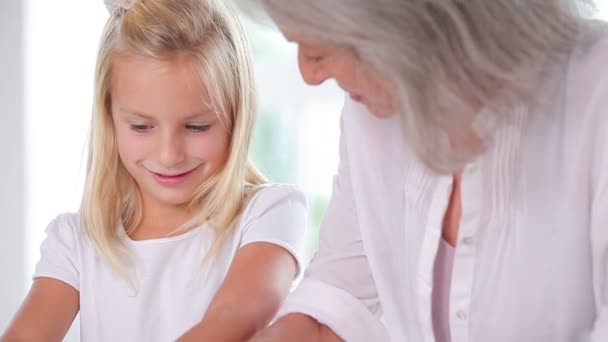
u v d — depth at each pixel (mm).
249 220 1430
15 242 2500
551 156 983
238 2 914
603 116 933
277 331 1183
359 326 1195
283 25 890
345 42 874
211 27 1366
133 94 1322
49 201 2527
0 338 1380
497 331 1039
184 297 1429
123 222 1483
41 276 1454
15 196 2490
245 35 1419
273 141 2521
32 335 1391
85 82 2539
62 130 2525
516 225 1004
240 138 1402
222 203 1424
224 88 1363
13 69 2445
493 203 1009
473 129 933
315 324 1206
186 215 1458
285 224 1412
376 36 857
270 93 2502
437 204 1065
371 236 1164
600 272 951
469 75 892
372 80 930
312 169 2520
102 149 1450
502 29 890
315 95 2484
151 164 1356
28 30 2438
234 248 1424
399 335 1167
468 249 1031
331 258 1245
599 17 1015
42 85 2482
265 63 2492
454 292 1049
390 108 964
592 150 949
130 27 1346
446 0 871
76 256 1464
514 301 1020
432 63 877
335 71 932
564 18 944
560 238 984
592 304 995
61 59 2506
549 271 997
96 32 2535
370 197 1165
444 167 915
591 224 954
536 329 1023
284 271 1367
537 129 982
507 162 990
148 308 1436
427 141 897
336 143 2496
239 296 1305
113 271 1443
